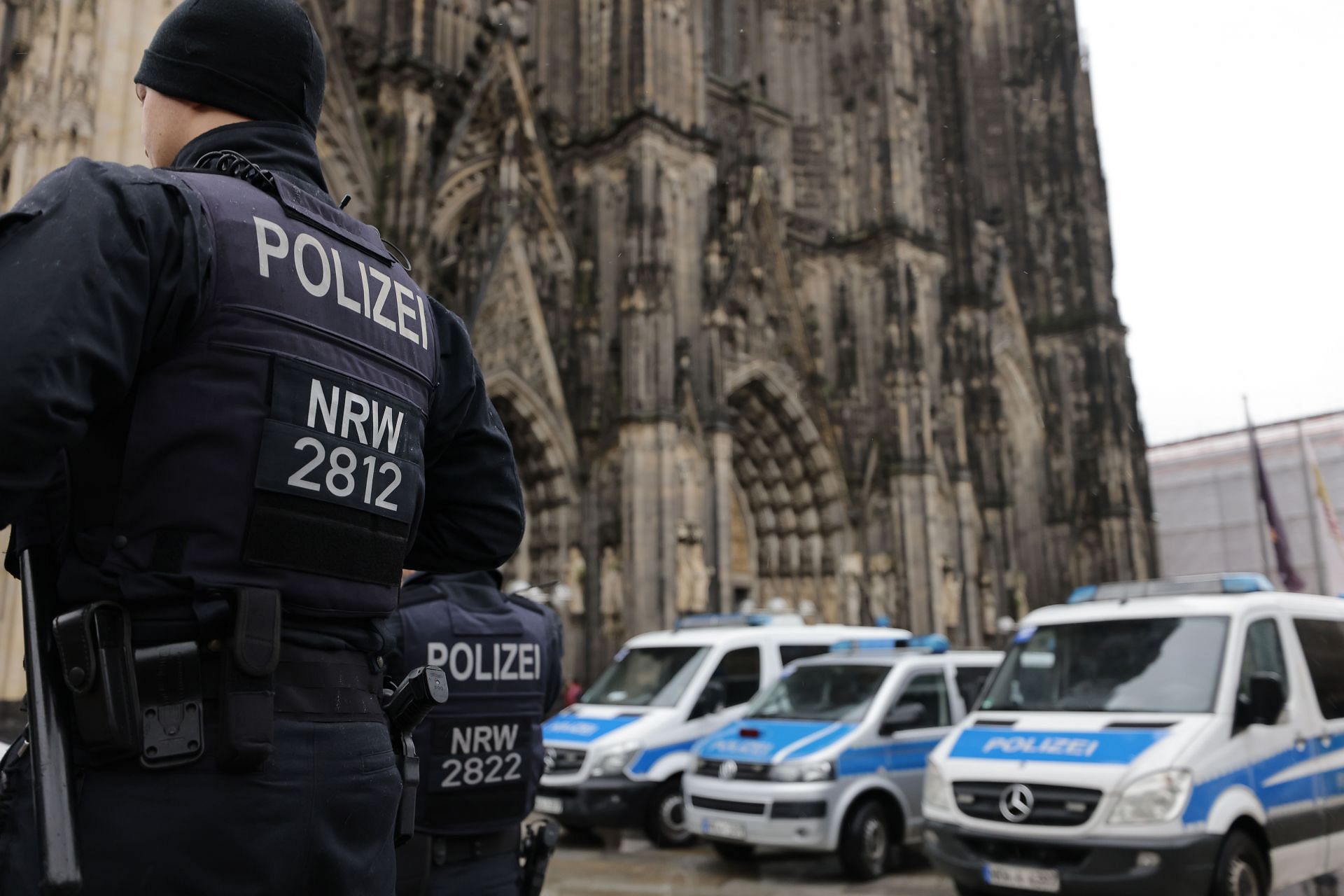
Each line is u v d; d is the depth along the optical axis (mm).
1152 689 11117
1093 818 9883
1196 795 9734
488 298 36688
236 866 2166
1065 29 66062
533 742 6422
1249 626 11352
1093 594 13422
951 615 46438
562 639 7234
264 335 2404
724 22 50875
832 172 52156
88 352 2023
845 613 45438
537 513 38031
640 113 39344
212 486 2283
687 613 36188
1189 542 78750
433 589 6352
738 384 44312
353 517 2516
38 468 1961
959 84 57438
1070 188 63844
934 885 14000
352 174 33844
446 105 37938
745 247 45500
